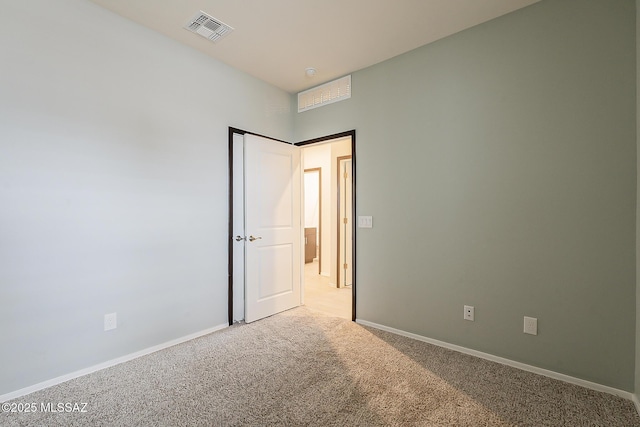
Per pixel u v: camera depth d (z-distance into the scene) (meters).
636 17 1.81
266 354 2.40
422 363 2.27
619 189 1.86
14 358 1.82
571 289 2.01
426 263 2.67
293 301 3.62
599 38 1.92
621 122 1.85
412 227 2.75
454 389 1.93
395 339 2.71
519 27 2.20
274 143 3.38
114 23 2.25
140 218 2.38
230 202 3.02
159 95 2.51
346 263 4.86
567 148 2.02
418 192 2.71
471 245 2.42
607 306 1.90
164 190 2.53
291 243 3.60
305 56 2.88
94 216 2.14
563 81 2.04
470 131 2.43
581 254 1.98
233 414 1.68
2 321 1.78
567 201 2.03
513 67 2.23
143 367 2.19
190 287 2.71
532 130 2.15
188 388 1.93
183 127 2.67
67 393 1.87
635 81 1.81
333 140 3.42
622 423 1.62
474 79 2.41
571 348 2.02
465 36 2.46
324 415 1.68
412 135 2.75
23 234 1.85
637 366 1.77
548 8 2.09
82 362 2.08
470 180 2.43
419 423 1.61
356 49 2.75
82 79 2.09
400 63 2.84
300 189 3.74
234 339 2.70
